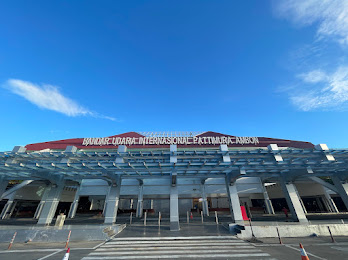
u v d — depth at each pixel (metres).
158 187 31.80
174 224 15.85
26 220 25.73
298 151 14.98
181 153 15.29
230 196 19.25
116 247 11.30
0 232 13.61
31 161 15.73
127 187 31.94
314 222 16.03
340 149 14.79
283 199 36.53
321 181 24.00
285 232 14.27
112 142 34.53
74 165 16.34
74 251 10.61
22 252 10.54
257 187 32.78
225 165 17.25
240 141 35.34
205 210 30.42
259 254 9.73
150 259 9.07
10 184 31.61
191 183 32.44
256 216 26.94
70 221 23.77
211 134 37.97
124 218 26.44
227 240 12.79
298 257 9.17
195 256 9.45
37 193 34.06
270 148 15.17
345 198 20.62
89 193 31.84
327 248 10.91
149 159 15.95
